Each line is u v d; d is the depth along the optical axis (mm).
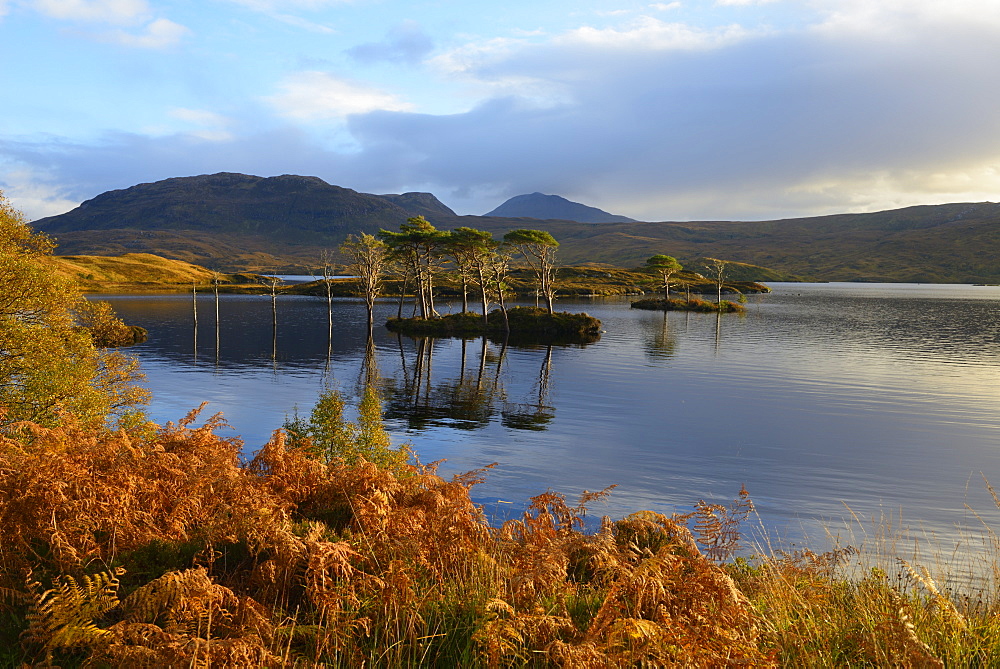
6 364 20750
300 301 144750
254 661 4035
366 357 57031
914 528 17203
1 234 26547
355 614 4773
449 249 86875
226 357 55781
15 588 4898
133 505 6469
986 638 4895
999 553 10234
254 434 27062
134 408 24297
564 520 8000
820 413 33969
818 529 16875
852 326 89312
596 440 27609
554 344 68312
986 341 70625
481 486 20453
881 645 4672
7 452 6809
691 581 5172
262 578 5215
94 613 4297
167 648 3852
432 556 6383
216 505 6914
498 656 4227
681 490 20812
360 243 79875
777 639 4859
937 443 27656
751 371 49219
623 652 4262
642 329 85125
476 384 42938
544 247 87125
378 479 7848
